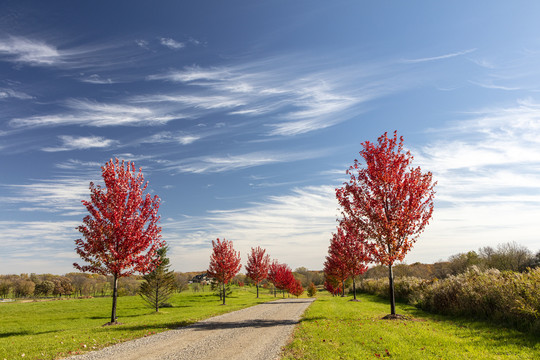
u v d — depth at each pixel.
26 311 34.16
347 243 34.50
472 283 18.17
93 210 18.58
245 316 19.67
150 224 20.14
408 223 17.89
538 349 10.12
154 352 10.29
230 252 37.47
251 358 9.42
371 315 18.86
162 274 30.83
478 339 11.59
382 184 18.67
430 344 10.85
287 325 15.51
